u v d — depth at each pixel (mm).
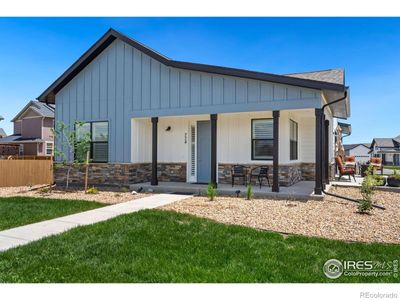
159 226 5695
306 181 12609
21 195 10125
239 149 11148
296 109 8992
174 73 10672
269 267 3891
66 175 12523
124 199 8945
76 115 12359
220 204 7895
